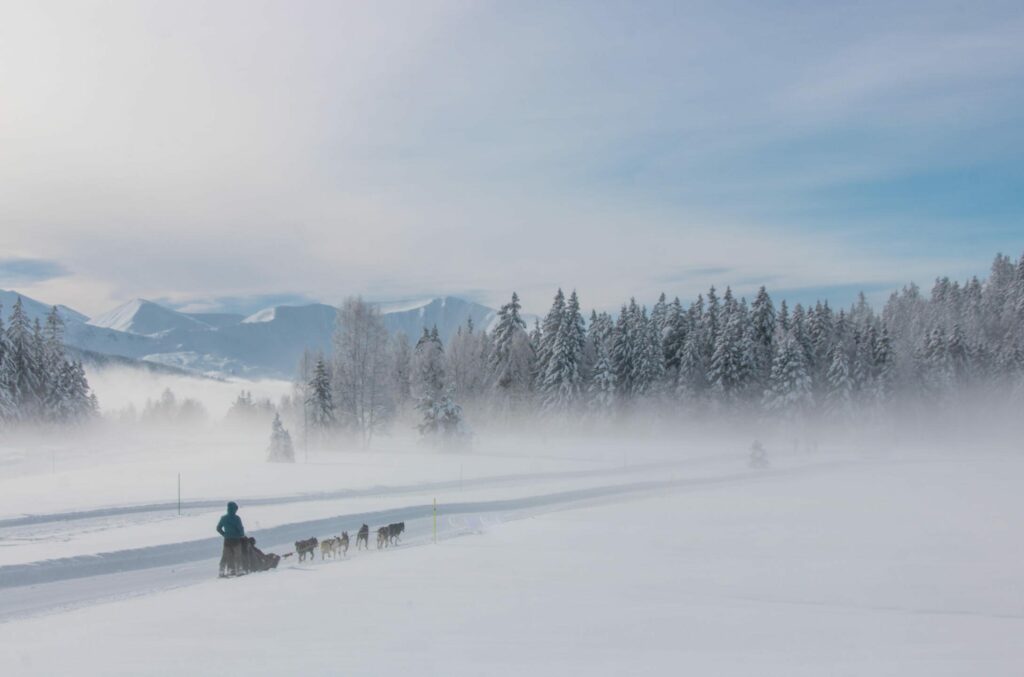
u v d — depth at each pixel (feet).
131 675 23.02
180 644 27.71
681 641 27.81
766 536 67.67
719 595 40.29
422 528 78.07
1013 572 49.26
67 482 116.57
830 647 27.02
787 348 263.70
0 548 59.57
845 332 319.68
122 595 46.57
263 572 52.90
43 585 49.21
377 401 225.35
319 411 203.82
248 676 22.61
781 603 37.70
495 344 286.05
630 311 290.35
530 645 26.91
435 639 27.94
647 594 39.65
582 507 96.02
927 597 41.16
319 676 22.52
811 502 100.68
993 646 27.53
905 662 24.52
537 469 147.33
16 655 26.68
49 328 263.49
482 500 98.73
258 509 87.15
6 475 132.57
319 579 46.21
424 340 323.16
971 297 424.05
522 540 65.82
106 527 72.38
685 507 94.79
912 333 392.06
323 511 85.10
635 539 65.82
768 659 24.86
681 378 277.44
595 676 22.38
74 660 25.45
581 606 35.27
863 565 51.67
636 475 144.87
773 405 260.21
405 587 41.68
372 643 27.25
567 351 266.16
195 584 50.21
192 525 73.82
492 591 40.09
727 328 278.05
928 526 74.95
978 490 119.03
